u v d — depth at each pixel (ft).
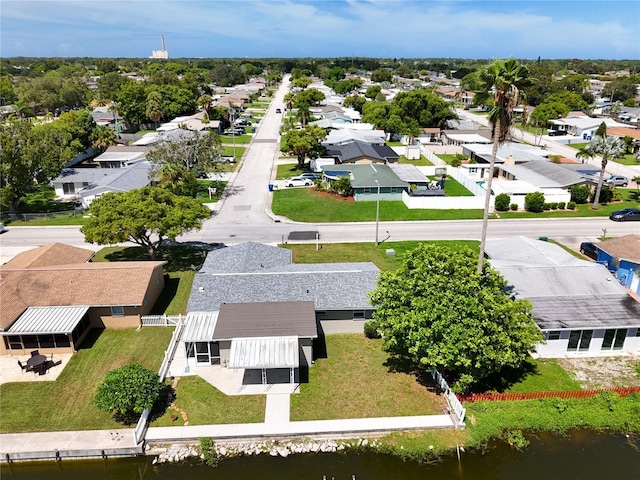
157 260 154.71
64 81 488.44
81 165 276.82
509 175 247.70
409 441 84.12
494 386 97.66
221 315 104.01
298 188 236.84
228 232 180.04
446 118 374.02
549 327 103.09
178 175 194.70
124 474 79.77
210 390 95.25
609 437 86.12
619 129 348.38
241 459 80.89
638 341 109.19
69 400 92.32
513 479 77.25
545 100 455.63
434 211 205.46
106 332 115.24
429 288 88.07
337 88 632.79
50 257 131.95
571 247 167.12
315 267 126.72
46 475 79.30
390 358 106.01
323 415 88.74
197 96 508.12
